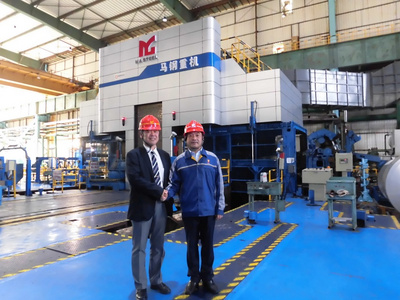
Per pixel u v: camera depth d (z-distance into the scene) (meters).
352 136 18.27
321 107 20.39
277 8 25.06
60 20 25.03
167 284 3.38
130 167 2.97
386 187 7.24
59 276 3.62
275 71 11.67
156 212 3.09
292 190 11.12
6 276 3.62
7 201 10.56
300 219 6.96
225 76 12.70
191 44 12.57
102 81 15.24
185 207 3.12
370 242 4.97
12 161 11.55
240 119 12.26
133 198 3.02
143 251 2.99
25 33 28.45
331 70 21.44
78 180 16.45
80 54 33.62
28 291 3.20
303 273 3.65
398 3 21.20
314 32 23.69
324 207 8.66
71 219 7.22
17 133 36.78
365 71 22.77
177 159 3.26
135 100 14.04
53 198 11.47
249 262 4.07
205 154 3.20
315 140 15.38
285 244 4.91
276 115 11.56
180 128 13.47
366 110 22.61
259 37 25.61
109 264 4.04
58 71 35.56
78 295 3.11
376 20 21.89
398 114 20.55
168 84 13.09
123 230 6.50
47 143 35.94
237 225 6.38
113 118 14.77
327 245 4.82
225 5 25.86
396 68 20.31
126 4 23.75
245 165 12.20
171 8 22.52
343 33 22.86
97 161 15.78
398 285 3.29
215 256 4.34
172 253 4.46
